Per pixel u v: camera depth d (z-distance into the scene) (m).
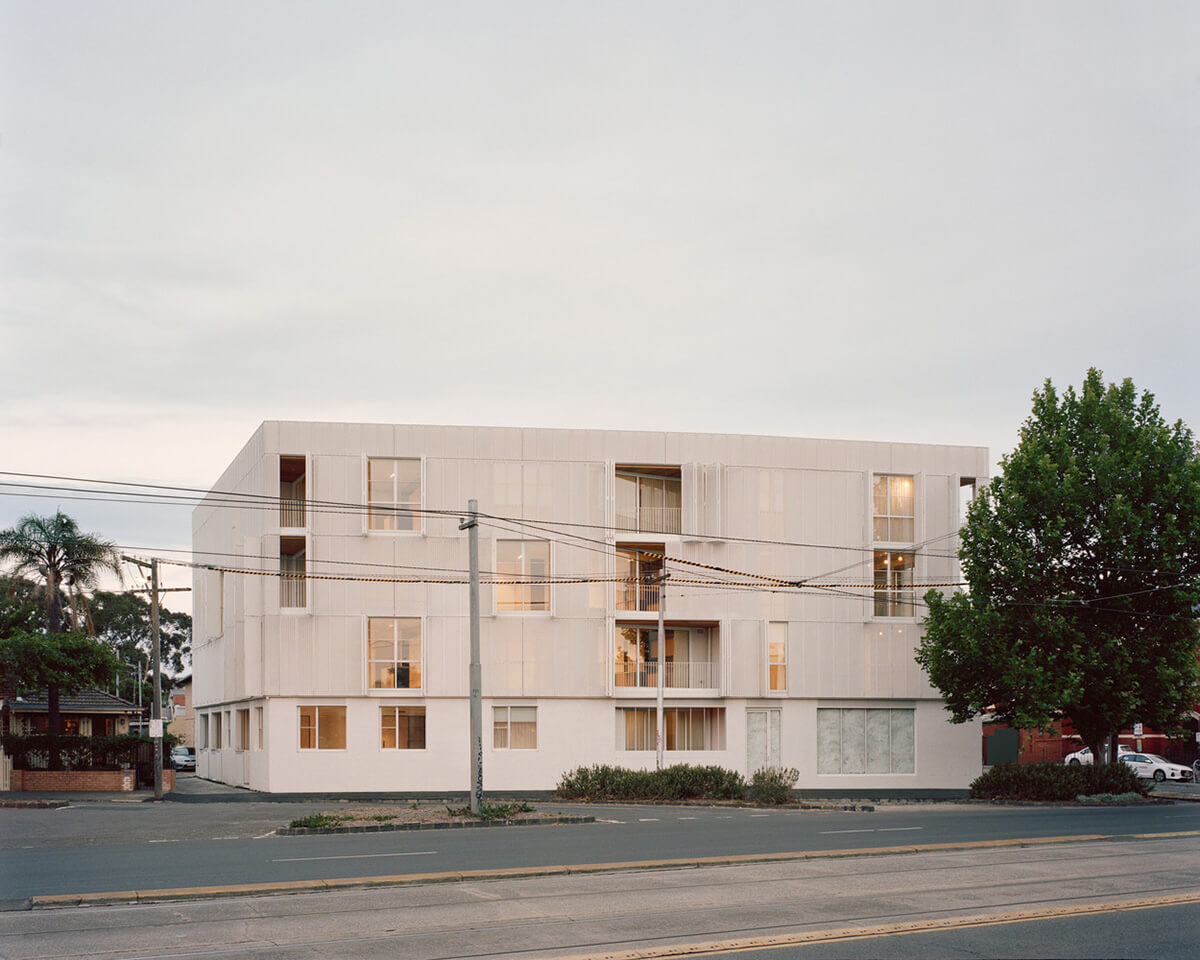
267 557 46.09
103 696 55.72
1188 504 40.06
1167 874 18.14
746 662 48.94
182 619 118.12
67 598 57.66
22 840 24.22
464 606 47.03
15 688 47.41
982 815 31.08
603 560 48.00
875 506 50.91
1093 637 41.59
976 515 43.09
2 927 13.47
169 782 47.50
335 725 46.12
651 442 49.00
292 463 48.03
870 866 19.03
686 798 38.62
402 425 47.22
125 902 15.28
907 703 50.38
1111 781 39.62
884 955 12.03
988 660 41.28
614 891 16.27
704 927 13.57
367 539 46.56
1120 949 12.40
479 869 18.17
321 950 12.12
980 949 12.36
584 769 40.97
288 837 24.28
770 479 49.84
